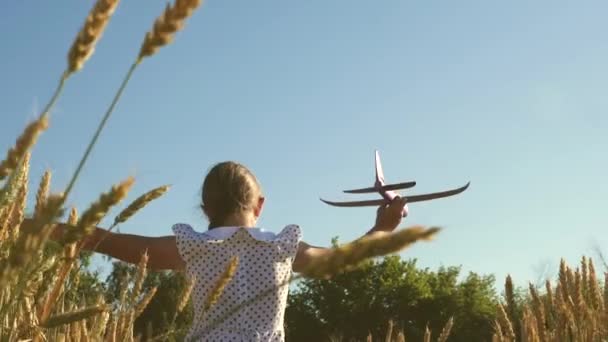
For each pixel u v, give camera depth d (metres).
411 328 44.91
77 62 1.14
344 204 3.71
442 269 48.12
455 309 46.06
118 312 2.69
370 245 1.08
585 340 3.95
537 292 4.14
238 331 3.64
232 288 3.67
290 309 46.22
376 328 45.12
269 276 3.76
